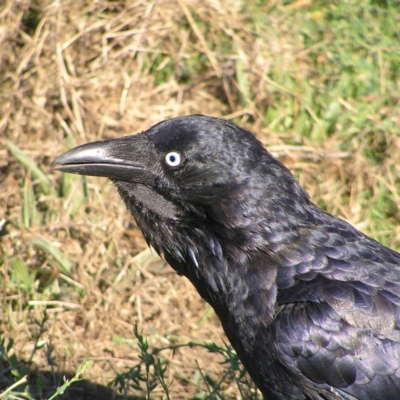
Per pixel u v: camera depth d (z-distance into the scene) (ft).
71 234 39.34
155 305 37.83
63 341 35.01
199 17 45.60
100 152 27.20
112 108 43.42
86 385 33.63
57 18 44.11
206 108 44.83
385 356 24.76
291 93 43.88
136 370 30.91
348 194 41.70
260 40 45.32
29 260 37.86
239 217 26.08
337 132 43.29
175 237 27.32
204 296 27.58
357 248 26.37
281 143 42.96
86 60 44.55
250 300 25.95
